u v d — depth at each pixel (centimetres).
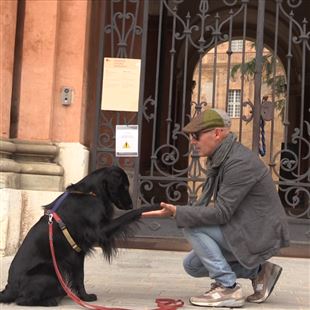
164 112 1131
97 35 802
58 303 498
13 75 735
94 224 484
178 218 484
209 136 490
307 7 1120
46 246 487
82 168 733
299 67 1423
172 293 547
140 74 738
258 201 489
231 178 481
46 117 732
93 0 780
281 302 528
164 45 1091
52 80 735
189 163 752
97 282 580
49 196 706
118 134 733
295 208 777
